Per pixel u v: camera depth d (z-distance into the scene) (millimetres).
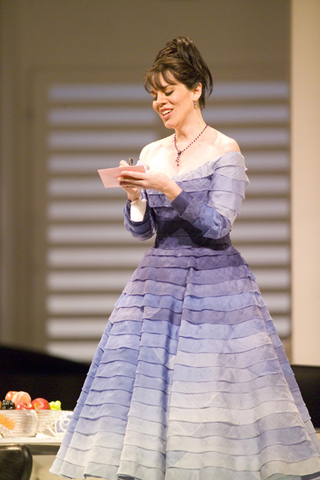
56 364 13594
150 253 7379
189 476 6148
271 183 19875
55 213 20500
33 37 20453
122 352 6859
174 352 6754
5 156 20500
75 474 6594
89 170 20453
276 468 6109
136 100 20391
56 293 20500
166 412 6512
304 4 12828
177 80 7195
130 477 6344
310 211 12758
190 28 20172
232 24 20078
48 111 20453
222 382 6508
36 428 8820
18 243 20547
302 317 12719
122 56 20359
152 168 7508
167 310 6887
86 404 6848
